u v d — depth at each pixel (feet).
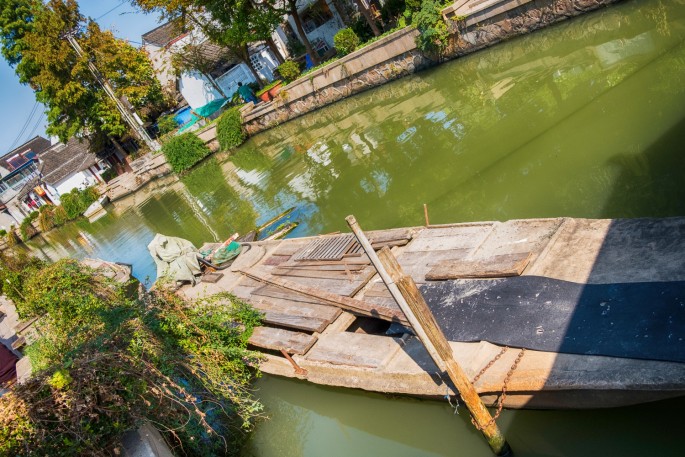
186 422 19.26
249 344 28.58
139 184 142.92
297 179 67.87
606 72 44.70
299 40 136.26
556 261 19.75
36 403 15.51
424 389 18.34
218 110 136.05
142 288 34.76
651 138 31.53
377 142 63.72
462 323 19.40
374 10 107.14
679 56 39.50
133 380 17.57
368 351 21.86
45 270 35.60
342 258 30.94
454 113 57.67
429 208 39.99
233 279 37.58
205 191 94.68
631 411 15.29
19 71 139.64
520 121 45.65
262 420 24.34
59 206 155.12
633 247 18.20
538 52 60.34
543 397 15.57
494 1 62.69
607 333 15.43
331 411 22.86
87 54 134.82
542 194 32.81
